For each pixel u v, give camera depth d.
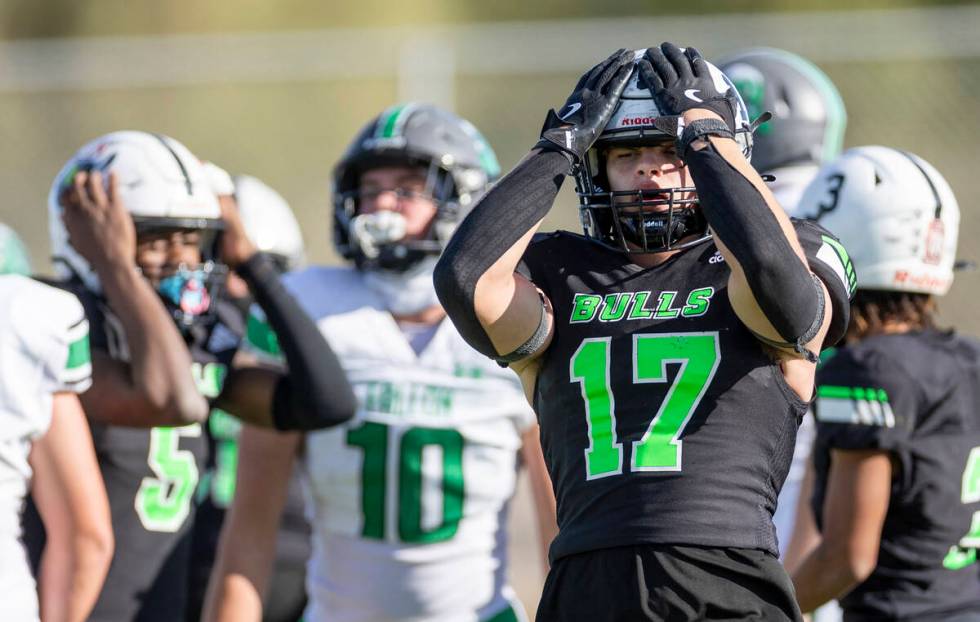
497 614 14.07
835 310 9.52
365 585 13.90
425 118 14.88
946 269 13.54
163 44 42.56
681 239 9.86
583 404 9.41
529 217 9.40
